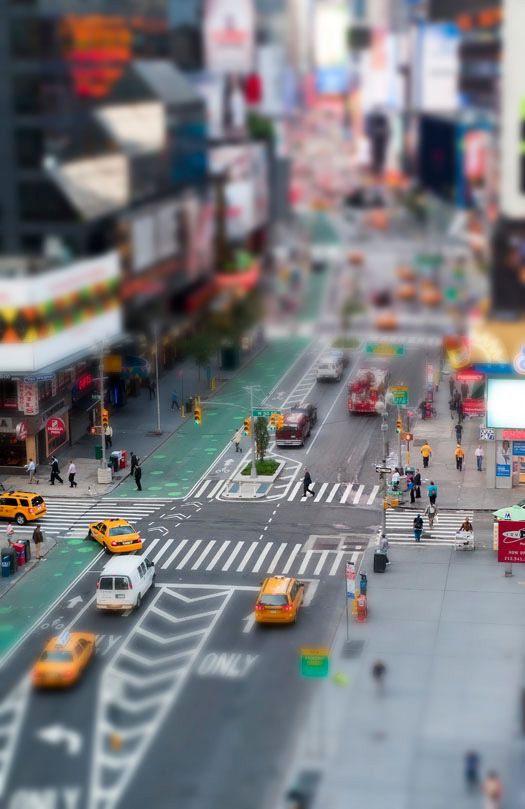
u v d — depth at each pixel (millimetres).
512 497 73750
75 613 56938
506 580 59719
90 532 67312
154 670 50500
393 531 68125
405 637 53062
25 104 39344
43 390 80812
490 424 74438
